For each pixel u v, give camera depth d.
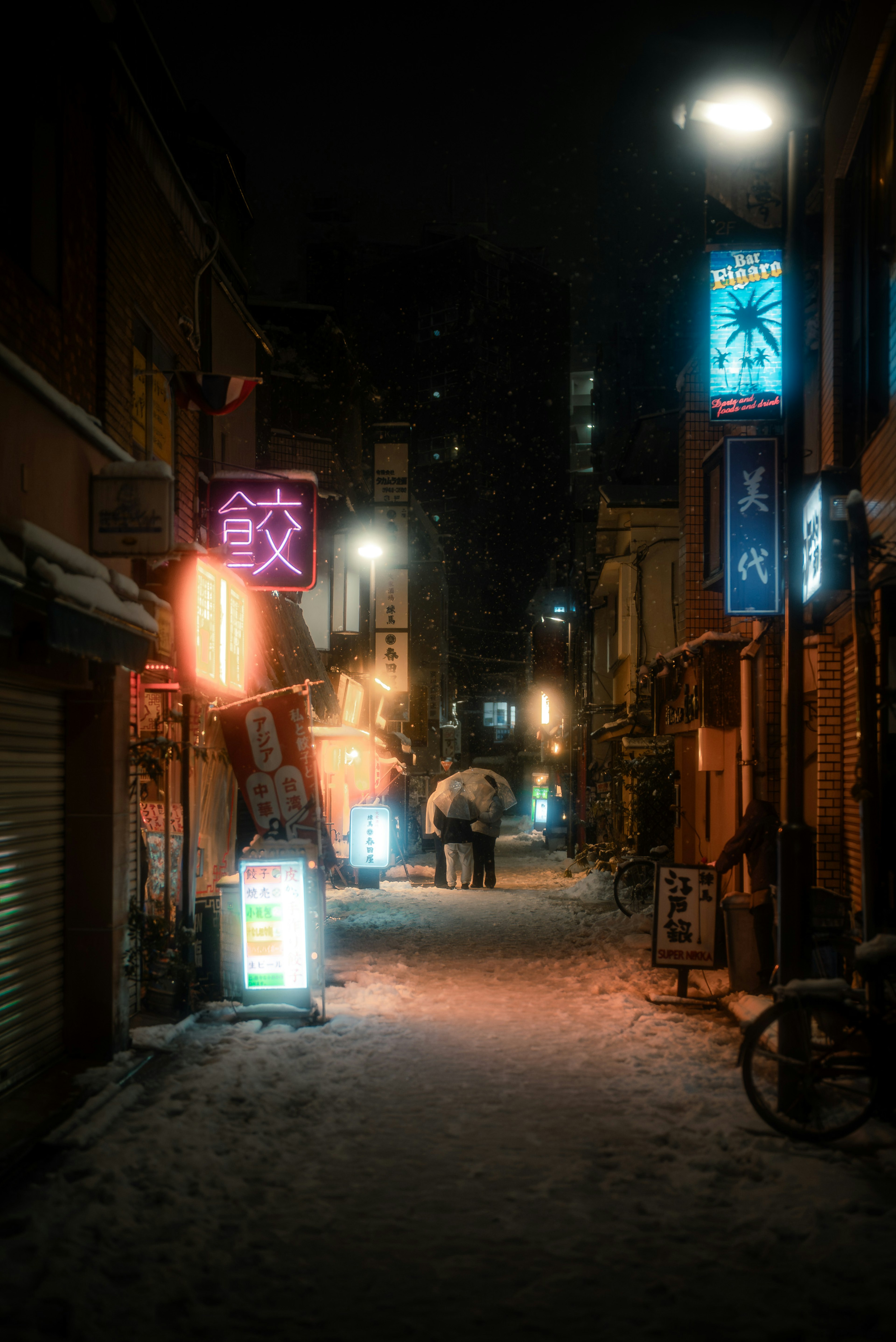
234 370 14.62
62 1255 4.07
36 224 6.60
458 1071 7.01
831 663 9.94
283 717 9.33
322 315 23.64
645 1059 7.30
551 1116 6.02
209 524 10.89
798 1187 4.86
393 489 27.03
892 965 5.94
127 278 8.48
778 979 6.32
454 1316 3.72
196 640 8.60
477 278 62.75
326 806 21.16
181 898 8.71
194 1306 3.76
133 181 8.66
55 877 7.05
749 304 10.82
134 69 14.09
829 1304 3.78
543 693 46.03
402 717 28.78
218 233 10.88
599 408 30.75
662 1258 4.19
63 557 6.01
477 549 63.16
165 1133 5.55
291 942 8.55
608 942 12.93
